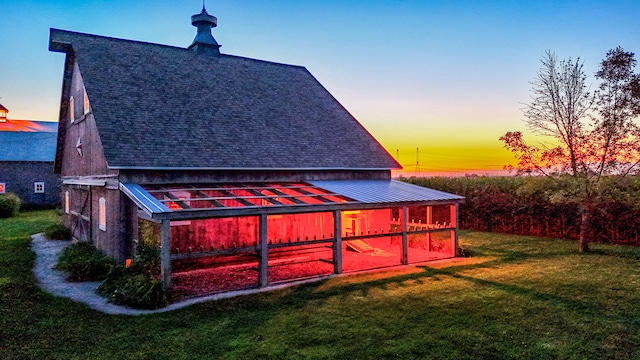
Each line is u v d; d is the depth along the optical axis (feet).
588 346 24.76
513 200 77.51
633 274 42.42
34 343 25.72
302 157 58.23
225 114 58.95
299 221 58.54
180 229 48.67
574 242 65.36
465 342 25.44
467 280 40.63
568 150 57.72
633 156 53.67
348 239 45.88
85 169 61.82
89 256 48.11
